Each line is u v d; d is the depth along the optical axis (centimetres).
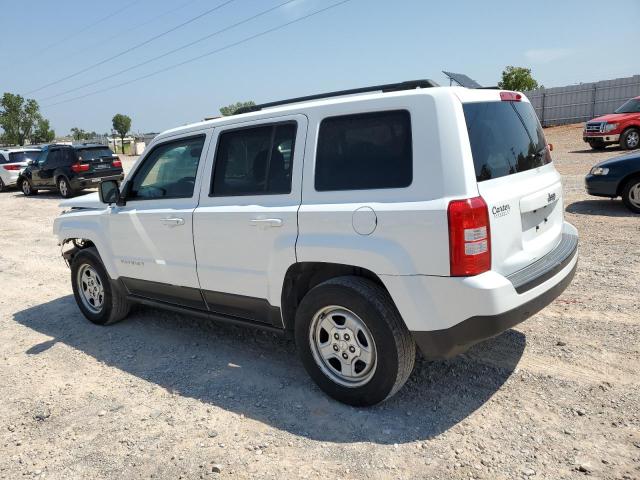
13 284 745
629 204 859
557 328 443
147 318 559
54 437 344
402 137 314
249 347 463
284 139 369
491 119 334
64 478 301
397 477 279
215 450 316
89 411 373
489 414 329
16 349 502
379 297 321
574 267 378
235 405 366
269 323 392
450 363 397
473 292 289
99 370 441
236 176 397
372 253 314
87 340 511
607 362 380
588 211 893
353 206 324
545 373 372
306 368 367
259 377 404
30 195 1986
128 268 489
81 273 556
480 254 294
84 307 561
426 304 303
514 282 309
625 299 492
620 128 1727
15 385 424
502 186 320
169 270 448
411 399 354
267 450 312
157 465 306
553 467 278
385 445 307
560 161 1584
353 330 339
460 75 380
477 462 286
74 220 546
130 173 484
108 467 308
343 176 336
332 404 356
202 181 419
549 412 327
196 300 439
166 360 450
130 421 356
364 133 329
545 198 360
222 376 411
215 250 405
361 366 343
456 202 289
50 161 1827
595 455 284
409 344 325
